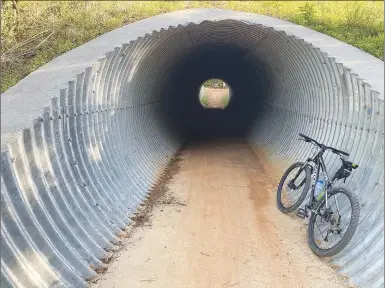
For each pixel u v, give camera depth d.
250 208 6.93
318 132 8.12
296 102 10.28
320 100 8.16
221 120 20.66
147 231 5.85
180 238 5.63
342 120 6.85
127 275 4.60
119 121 7.94
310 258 5.05
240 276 4.64
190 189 8.09
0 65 7.55
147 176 8.35
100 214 5.53
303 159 8.40
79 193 5.27
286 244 5.46
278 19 12.62
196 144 14.04
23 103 5.38
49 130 4.81
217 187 8.27
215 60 17.73
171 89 15.51
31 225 3.88
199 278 4.59
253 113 17.78
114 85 7.48
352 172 5.83
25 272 3.62
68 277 4.11
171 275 4.63
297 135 9.70
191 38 11.34
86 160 5.99
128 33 10.23
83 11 11.44
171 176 9.09
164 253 5.16
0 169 3.57
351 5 13.80
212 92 40.03
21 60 8.17
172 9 13.40
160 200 7.29
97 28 10.62
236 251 5.25
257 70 15.59
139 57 8.55
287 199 7.22
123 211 6.24
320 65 7.85
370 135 5.59
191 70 18.12
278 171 9.29
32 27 9.59
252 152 12.52
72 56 8.16
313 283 4.50
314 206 5.39
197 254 5.16
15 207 3.78
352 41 10.26
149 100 10.98
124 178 7.13
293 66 10.05
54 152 4.86
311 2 14.70
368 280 4.22
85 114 6.12
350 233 4.45
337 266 4.76
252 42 11.80
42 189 4.36
